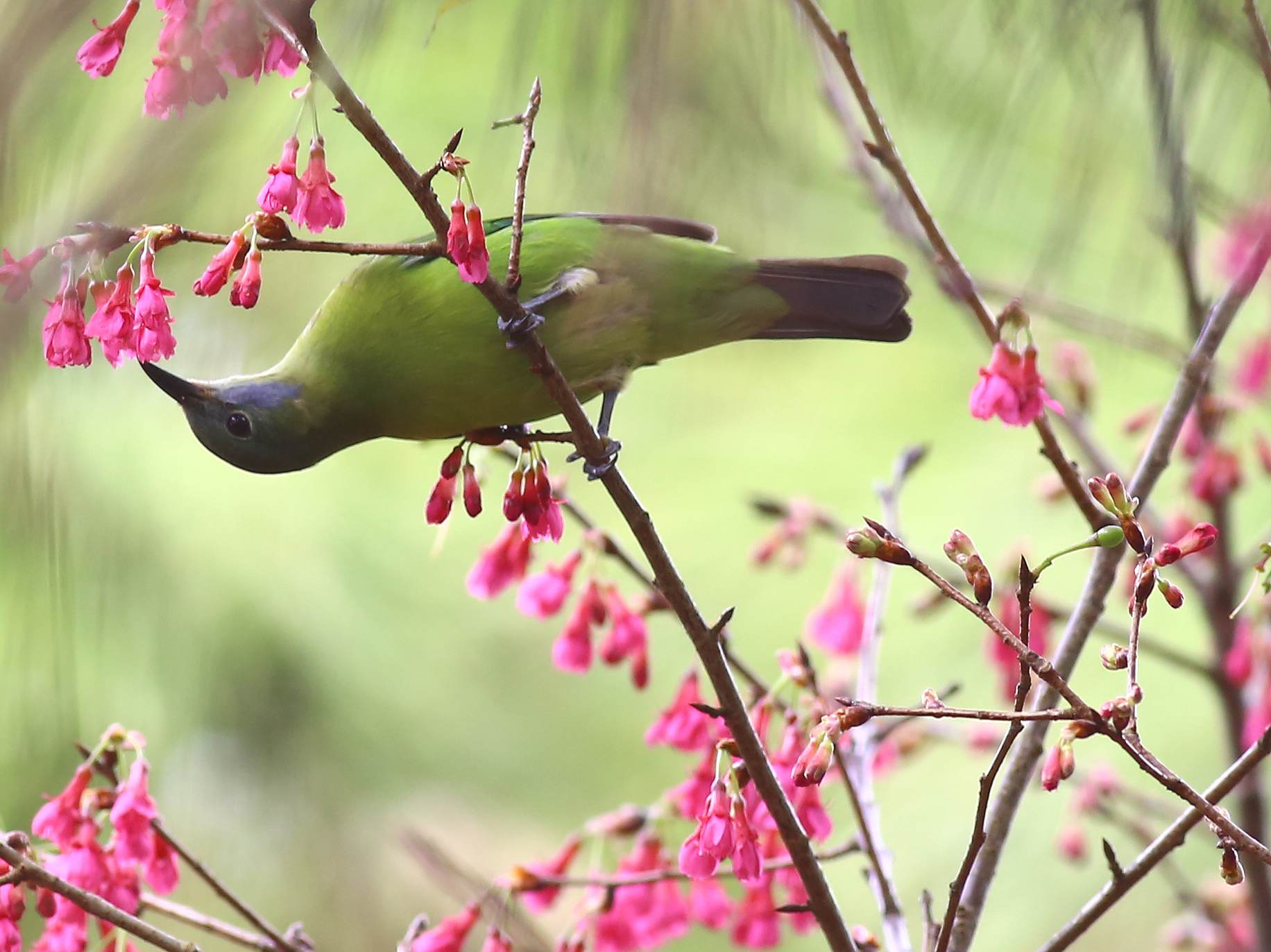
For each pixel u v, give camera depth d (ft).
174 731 24.32
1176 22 12.80
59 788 21.85
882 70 13.97
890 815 32.32
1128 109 13.17
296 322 23.84
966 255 23.88
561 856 21.07
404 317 19.34
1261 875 23.89
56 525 15.12
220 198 15.43
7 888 16.66
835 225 27.02
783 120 11.60
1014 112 13.24
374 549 27.45
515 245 15.74
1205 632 30.96
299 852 26.32
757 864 15.89
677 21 11.07
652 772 33.35
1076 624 18.89
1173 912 31.71
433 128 19.92
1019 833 32.17
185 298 24.02
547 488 17.31
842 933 16.01
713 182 11.21
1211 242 26.27
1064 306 21.66
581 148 11.25
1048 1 12.61
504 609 29.99
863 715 13.82
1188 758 30.48
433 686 28.02
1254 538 30.50
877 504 31.65
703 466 33.71
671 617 35.06
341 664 25.77
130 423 23.56
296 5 12.17
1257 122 14.02
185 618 23.91
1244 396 25.08
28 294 11.78
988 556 30.35
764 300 21.03
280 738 25.68
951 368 33.32
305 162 21.38
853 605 25.35
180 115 11.32
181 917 18.33
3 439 14.08
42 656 19.65
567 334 19.77
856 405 33.37
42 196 11.10
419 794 27.84
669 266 20.18
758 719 18.43
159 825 18.53
